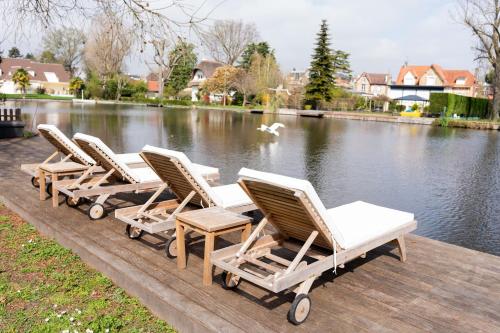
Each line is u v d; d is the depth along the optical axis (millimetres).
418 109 43031
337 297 2807
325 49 40344
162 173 3906
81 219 4270
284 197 2602
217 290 2801
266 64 46344
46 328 2438
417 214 6988
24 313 2596
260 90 45500
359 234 3033
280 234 3148
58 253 3594
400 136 21453
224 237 3957
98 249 3416
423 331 2422
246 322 2410
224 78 46594
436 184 9531
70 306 2707
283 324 2418
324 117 38094
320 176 9883
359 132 22938
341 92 44594
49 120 20750
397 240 3418
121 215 3725
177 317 2520
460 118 34938
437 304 2764
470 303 2797
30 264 3330
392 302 2766
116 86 48375
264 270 3172
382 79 62594
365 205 3852
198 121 25516
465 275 3258
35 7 5281
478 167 12156
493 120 31812
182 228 3100
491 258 3639
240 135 18141
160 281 2895
